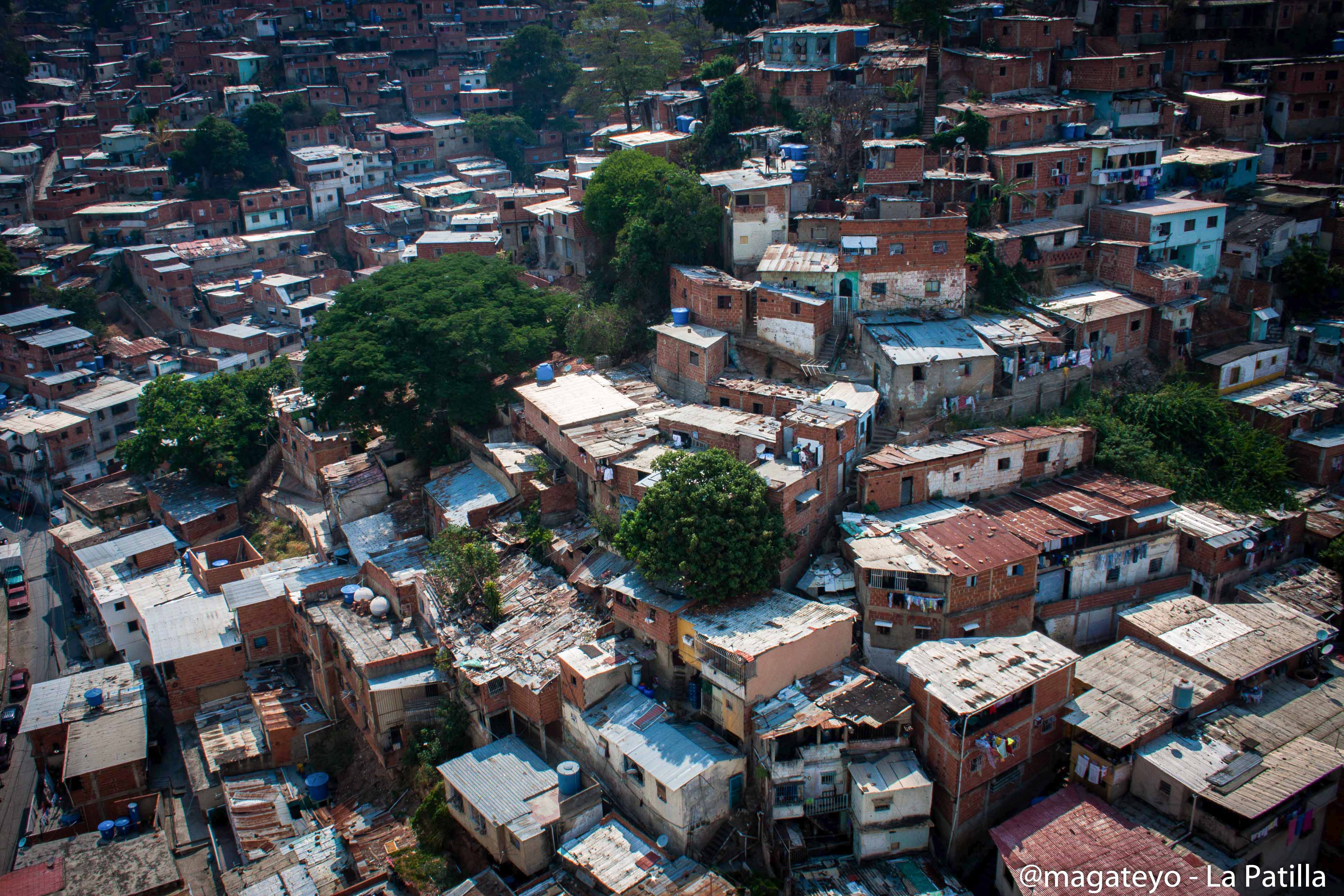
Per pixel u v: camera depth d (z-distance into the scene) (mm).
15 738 64875
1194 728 43656
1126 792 42938
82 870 48281
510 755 48625
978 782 42594
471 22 155250
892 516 52000
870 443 56875
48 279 106250
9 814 59562
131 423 92250
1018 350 58344
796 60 78875
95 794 55500
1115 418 58938
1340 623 51250
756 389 58875
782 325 61625
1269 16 87938
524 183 131750
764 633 45406
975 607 47156
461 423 68062
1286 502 56562
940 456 52781
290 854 49844
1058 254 67062
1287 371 66250
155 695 65312
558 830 44719
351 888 47156
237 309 105562
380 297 69812
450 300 68938
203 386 80250
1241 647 46812
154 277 105938
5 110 142750
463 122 133875
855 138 70438
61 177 131125
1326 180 78750
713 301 63469
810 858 42844
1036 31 76562
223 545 68750
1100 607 50875
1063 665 43938
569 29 158375
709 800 43844
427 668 53219
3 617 76250
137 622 66188
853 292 62188
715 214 68188
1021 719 43219
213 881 52375
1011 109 71875
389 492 67500
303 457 74000
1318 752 42250
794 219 67688
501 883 44594
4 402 93188
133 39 163250
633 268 69500
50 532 77625
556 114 139750
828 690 45125
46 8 168875
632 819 46188
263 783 55281
